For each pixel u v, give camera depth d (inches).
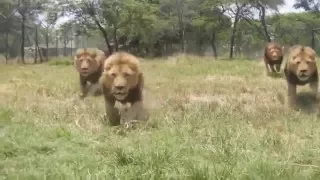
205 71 861.8
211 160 231.3
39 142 270.8
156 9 2087.8
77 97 492.7
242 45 2549.2
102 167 222.8
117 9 1884.8
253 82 621.6
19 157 245.6
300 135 302.0
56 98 489.4
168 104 413.1
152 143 262.4
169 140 269.0
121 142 272.2
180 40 2348.7
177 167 216.5
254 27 2417.6
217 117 342.6
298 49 411.2
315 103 418.6
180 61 1217.4
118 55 328.5
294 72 410.0
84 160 234.8
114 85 314.3
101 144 268.8
